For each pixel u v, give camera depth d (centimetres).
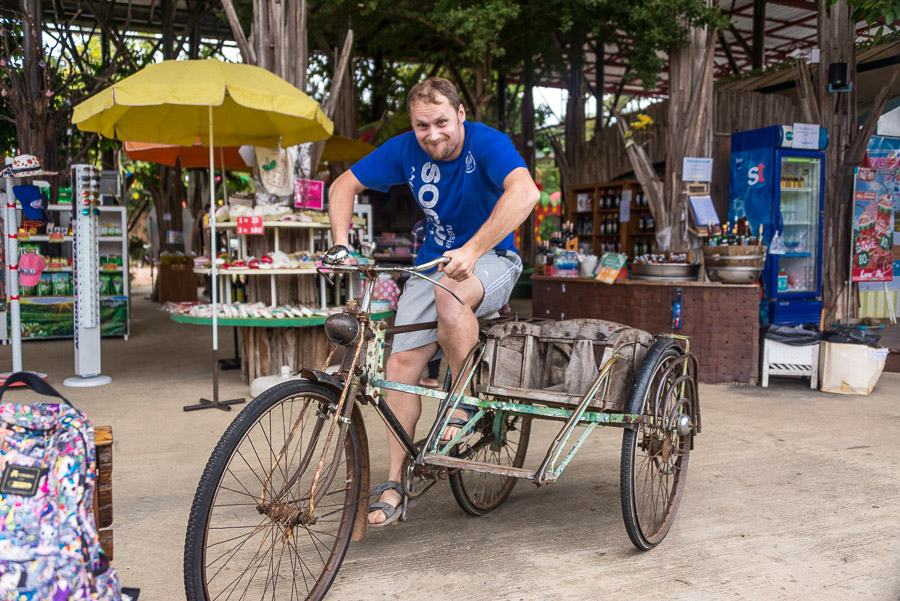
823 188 695
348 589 242
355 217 668
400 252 1284
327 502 309
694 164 710
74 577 154
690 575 253
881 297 895
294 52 623
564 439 251
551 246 828
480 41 929
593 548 277
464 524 302
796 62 746
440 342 274
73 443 158
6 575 151
